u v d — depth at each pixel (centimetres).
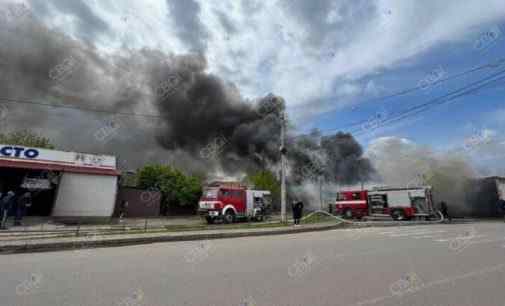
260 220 2266
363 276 520
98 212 1886
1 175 1927
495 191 2475
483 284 473
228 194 2045
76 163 1955
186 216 3019
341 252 766
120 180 2655
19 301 378
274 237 1145
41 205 2072
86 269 561
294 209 1714
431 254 737
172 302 379
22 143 2906
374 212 2514
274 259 670
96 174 1927
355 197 2666
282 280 490
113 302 377
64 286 446
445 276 522
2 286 445
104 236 979
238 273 536
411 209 2314
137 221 2102
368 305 377
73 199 1827
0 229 1256
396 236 1153
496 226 1675
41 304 367
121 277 502
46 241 829
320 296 409
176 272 541
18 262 628
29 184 1853
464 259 673
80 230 1226
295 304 377
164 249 824
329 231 1418
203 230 1260
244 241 1011
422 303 386
